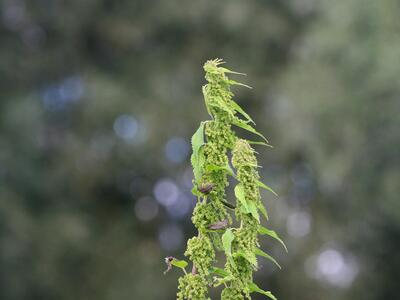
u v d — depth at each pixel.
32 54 18.75
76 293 18.19
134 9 19.62
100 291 18.44
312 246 18.42
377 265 17.38
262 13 19.41
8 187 17.05
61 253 17.78
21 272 16.94
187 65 19.69
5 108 17.45
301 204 18.81
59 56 19.14
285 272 18.59
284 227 18.45
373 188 15.48
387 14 15.24
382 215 16.08
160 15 19.50
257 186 2.71
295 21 19.50
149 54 19.78
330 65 15.62
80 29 19.45
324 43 15.51
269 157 18.86
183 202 20.39
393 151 15.08
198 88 19.62
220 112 2.74
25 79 18.55
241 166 2.69
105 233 19.47
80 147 18.78
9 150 17.06
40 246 17.45
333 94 15.42
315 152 15.86
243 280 2.69
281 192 18.64
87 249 18.27
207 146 2.74
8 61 18.27
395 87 14.71
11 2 18.59
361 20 15.34
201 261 2.72
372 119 15.05
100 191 19.62
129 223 19.78
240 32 19.44
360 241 17.36
